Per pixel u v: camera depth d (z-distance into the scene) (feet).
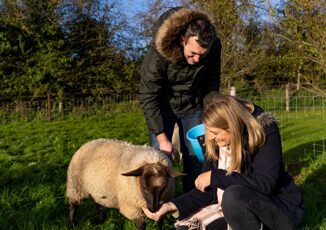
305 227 11.69
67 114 53.31
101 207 14.14
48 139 33.40
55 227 12.55
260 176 9.51
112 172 13.15
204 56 12.41
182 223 10.59
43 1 55.01
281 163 9.89
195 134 14.16
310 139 31.27
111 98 58.54
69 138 34.76
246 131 9.65
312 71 42.01
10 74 53.06
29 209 14.33
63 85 54.80
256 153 9.78
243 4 45.96
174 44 12.11
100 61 58.54
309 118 44.62
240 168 9.98
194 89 14.32
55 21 55.83
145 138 35.76
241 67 53.01
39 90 52.70
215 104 9.64
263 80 60.39
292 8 29.19
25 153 27.66
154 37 12.45
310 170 20.20
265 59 55.77
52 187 16.88
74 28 57.26
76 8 57.67
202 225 10.23
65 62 54.13
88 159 14.07
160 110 14.66
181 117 14.92
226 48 47.60
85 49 57.77
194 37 11.18
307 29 26.96
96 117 50.80
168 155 13.61
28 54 53.67
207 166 11.43
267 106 53.36
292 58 41.91
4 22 52.70
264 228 9.84
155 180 11.65
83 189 14.24
